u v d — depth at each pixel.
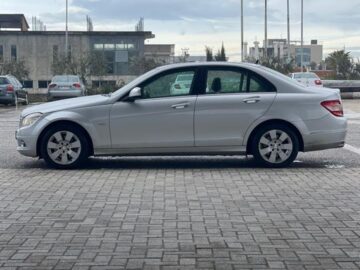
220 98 9.56
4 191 8.09
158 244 5.72
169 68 9.73
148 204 7.30
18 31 63.72
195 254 5.43
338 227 6.29
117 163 10.44
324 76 57.97
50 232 6.15
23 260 5.30
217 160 10.70
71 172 9.49
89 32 63.78
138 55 63.97
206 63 9.74
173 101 9.55
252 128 9.59
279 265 5.13
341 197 7.66
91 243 5.77
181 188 8.22
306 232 6.11
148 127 9.56
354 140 13.82
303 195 7.77
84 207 7.18
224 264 5.16
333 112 9.69
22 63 54.00
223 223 6.44
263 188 8.20
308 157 11.07
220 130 9.58
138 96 9.52
